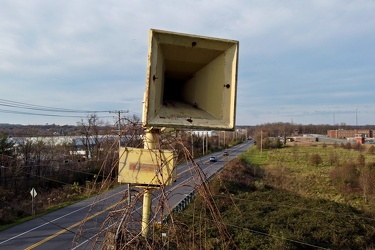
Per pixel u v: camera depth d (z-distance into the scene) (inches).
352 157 1897.1
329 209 807.1
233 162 1317.7
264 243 558.9
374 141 3506.4
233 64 102.3
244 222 658.2
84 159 1099.3
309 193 1104.8
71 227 658.2
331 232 641.0
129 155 110.8
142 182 109.0
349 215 739.4
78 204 852.6
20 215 765.3
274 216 724.7
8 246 557.9
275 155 2049.7
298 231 625.0
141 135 114.3
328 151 2295.8
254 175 1318.9
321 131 5241.1
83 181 1072.8
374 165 1343.5
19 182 999.6
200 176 102.0
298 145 2896.2
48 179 1051.3
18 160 1063.6
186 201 453.7
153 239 102.6
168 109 106.1
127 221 105.1
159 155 104.9
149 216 111.0
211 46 102.7
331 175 1284.4
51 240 586.6
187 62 110.8
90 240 119.3
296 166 1626.5
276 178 1302.9
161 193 101.2
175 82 132.4
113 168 110.9
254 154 2095.2
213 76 108.2
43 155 1159.6
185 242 108.0
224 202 757.9
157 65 98.3
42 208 823.7
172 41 99.0
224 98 103.2
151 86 95.1
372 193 1060.5
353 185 1173.1
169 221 105.7
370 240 641.6
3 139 1050.1
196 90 117.5
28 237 605.6
